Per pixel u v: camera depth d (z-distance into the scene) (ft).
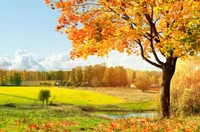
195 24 49.96
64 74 518.78
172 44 51.60
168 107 62.44
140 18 56.18
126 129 49.73
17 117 79.15
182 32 50.88
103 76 460.14
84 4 59.36
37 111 103.96
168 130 45.65
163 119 57.41
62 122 68.44
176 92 91.61
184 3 50.55
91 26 57.41
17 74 459.73
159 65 62.59
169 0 48.60
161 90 63.00
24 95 272.72
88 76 462.60
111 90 364.38
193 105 86.43
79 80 460.55
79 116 101.14
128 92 350.23
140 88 373.61
